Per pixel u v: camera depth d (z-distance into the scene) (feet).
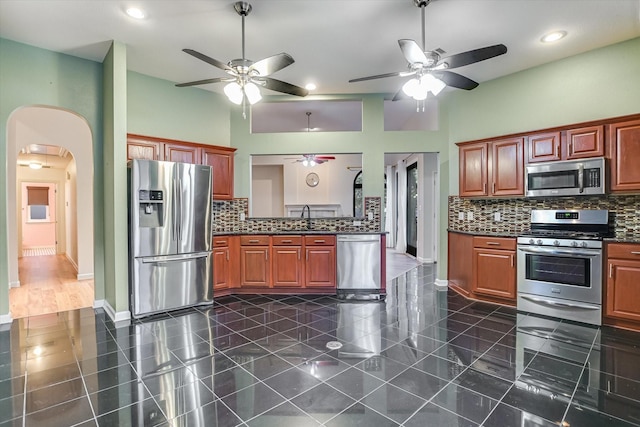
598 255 10.40
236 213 16.26
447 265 15.87
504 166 13.08
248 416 6.09
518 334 9.87
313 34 10.62
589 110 11.75
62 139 17.57
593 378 7.34
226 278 14.40
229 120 16.08
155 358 8.38
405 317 11.47
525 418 5.99
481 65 12.82
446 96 15.81
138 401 6.56
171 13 9.40
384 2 8.93
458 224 15.52
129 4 8.97
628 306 9.96
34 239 35.27
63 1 8.80
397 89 15.43
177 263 12.27
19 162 25.41
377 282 14.38
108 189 11.76
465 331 10.13
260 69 8.94
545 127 12.72
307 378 7.40
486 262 13.03
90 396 6.73
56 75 11.51
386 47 11.47
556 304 11.22
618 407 6.31
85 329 10.39
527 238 11.79
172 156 13.58
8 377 7.48
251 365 8.01
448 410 6.24
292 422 5.93
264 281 14.69
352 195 26.68
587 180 10.96
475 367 7.86
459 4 8.97
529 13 9.41
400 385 7.10
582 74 11.87
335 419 6.00
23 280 17.79
